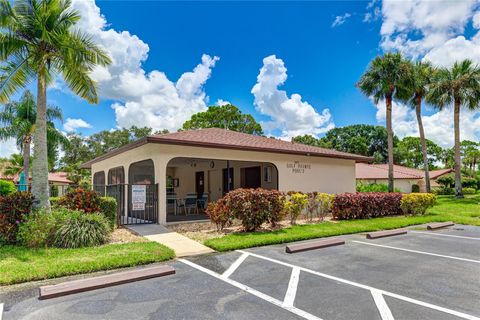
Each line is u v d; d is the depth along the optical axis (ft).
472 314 11.97
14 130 65.57
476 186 114.62
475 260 20.35
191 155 36.22
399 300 13.41
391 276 16.81
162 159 34.53
